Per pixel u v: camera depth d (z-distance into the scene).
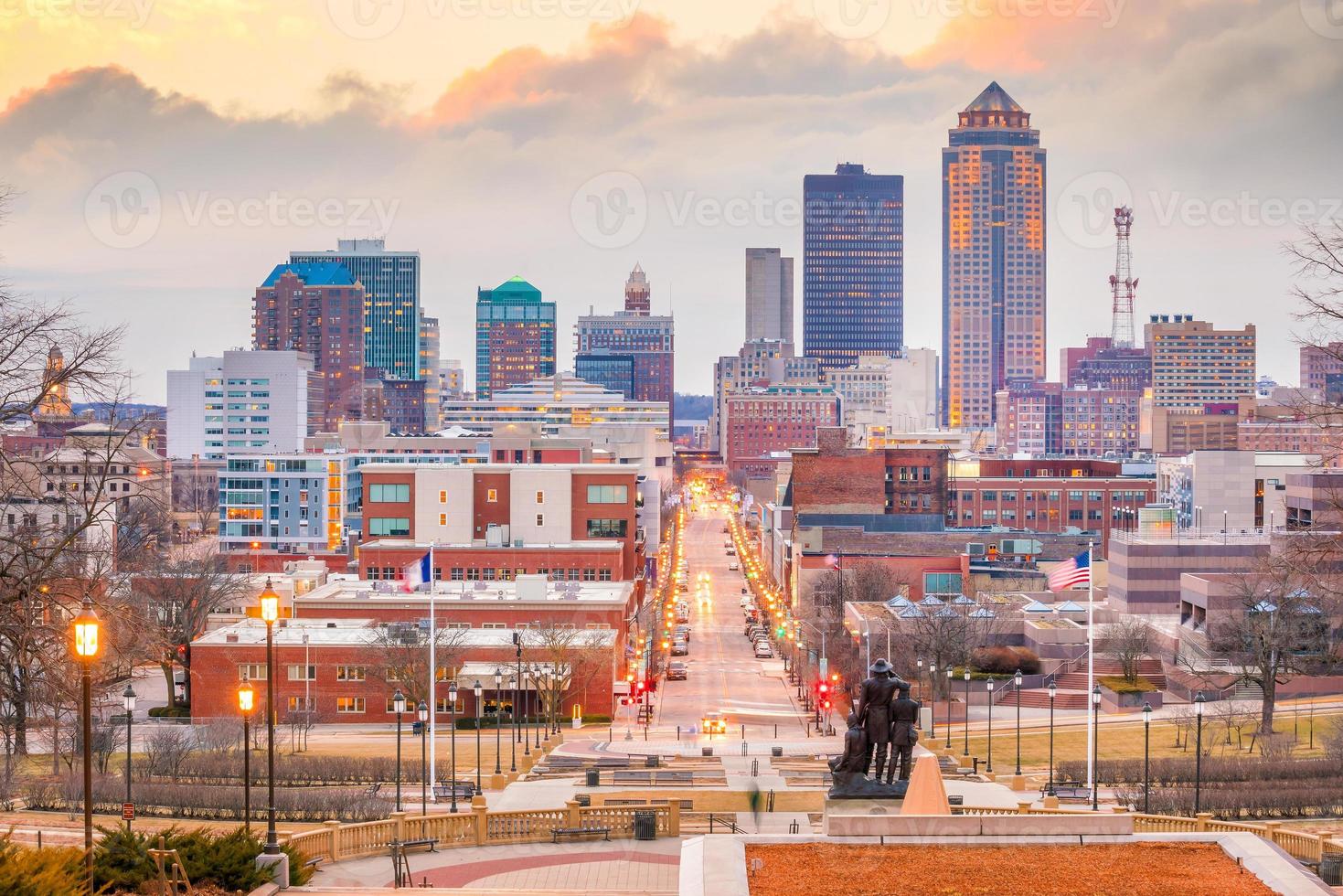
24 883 101.44
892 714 138.38
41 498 199.50
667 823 180.25
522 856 166.12
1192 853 113.56
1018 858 113.12
